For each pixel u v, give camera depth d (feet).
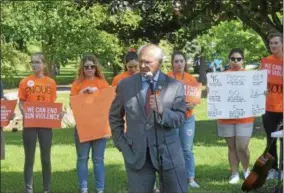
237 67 30.86
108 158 42.70
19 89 28.58
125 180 33.71
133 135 20.58
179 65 29.94
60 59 128.98
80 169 29.19
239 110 30.14
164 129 20.56
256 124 65.00
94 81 29.01
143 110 20.57
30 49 150.20
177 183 20.63
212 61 140.36
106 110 28.76
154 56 20.45
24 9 123.03
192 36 62.75
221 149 46.42
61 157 44.04
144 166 20.59
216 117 30.27
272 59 30.81
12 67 102.83
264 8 55.62
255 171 28.43
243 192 29.19
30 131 28.58
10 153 46.93
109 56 128.47
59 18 124.98
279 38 30.71
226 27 102.78
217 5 55.98
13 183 33.81
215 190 29.89
